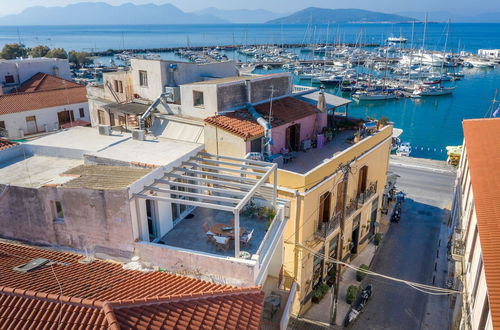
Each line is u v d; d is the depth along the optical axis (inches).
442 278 967.0
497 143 832.9
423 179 1646.2
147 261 551.2
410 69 4384.8
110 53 6968.5
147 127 1040.2
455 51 7130.9
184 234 619.2
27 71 1926.7
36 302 388.2
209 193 756.6
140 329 370.9
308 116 1046.4
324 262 887.7
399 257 1059.3
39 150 738.2
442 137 2564.0
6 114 1469.0
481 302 543.2
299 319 818.8
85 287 438.6
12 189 584.7
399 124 2859.3
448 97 3595.0
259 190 728.3
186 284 479.5
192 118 989.8
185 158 658.8
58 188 553.3
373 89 3538.4
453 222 1146.0
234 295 460.4
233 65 1293.1
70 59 4904.0
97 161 656.4
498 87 4030.5
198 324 401.7
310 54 6707.7
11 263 494.9
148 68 1107.9
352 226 986.1
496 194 626.8
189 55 6186.0
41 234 593.9
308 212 773.9
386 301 885.2
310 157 979.3
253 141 882.8
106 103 1242.6
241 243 583.2
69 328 364.2
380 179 1115.3
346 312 847.1
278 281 677.3
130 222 536.7
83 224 562.9
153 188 551.5
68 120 1669.5
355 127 1170.6
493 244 515.8
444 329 799.1
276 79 1086.4
